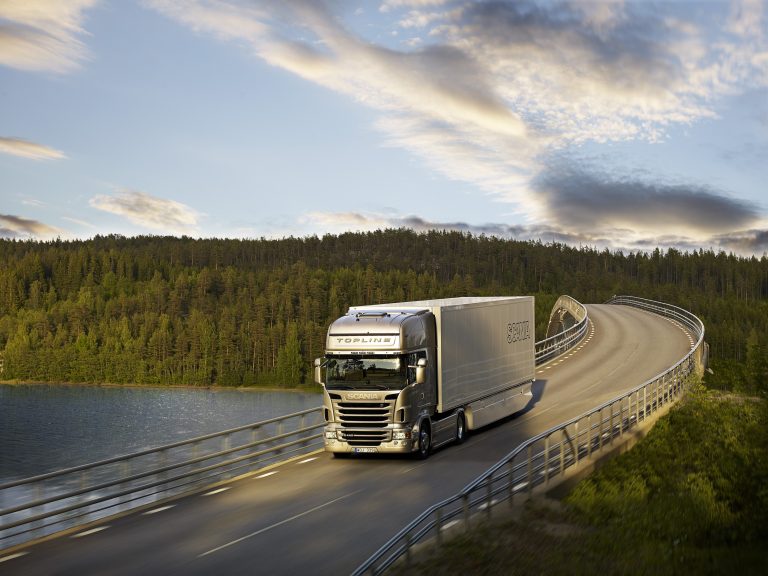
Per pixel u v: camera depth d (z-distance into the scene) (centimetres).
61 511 1491
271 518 1553
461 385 2378
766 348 2944
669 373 3080
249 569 1212
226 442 1994
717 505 1842
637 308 8925
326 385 2131
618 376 4003
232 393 18162
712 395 2941
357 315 2192
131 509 1672
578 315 7462
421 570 1152
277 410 14788
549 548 1305
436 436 2239
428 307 2291
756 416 2438
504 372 2738
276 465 2173
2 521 3023
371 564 1016
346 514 1570
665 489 1956
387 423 2080
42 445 11194
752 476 2064
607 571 1206
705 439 2433
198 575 1188
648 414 2741
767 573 1298
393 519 1520
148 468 6381
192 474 1867
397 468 2050
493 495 1490
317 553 1294
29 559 1298
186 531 1468
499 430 2677
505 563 1202
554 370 4384
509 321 2805
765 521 1775
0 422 13488
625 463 2198
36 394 18100
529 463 1658
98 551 1340
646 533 1532
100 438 11769
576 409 3084
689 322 6159
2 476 8781
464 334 2412
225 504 1703
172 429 12612
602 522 1559
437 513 1272
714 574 1284
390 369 2088
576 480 1880
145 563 1255
